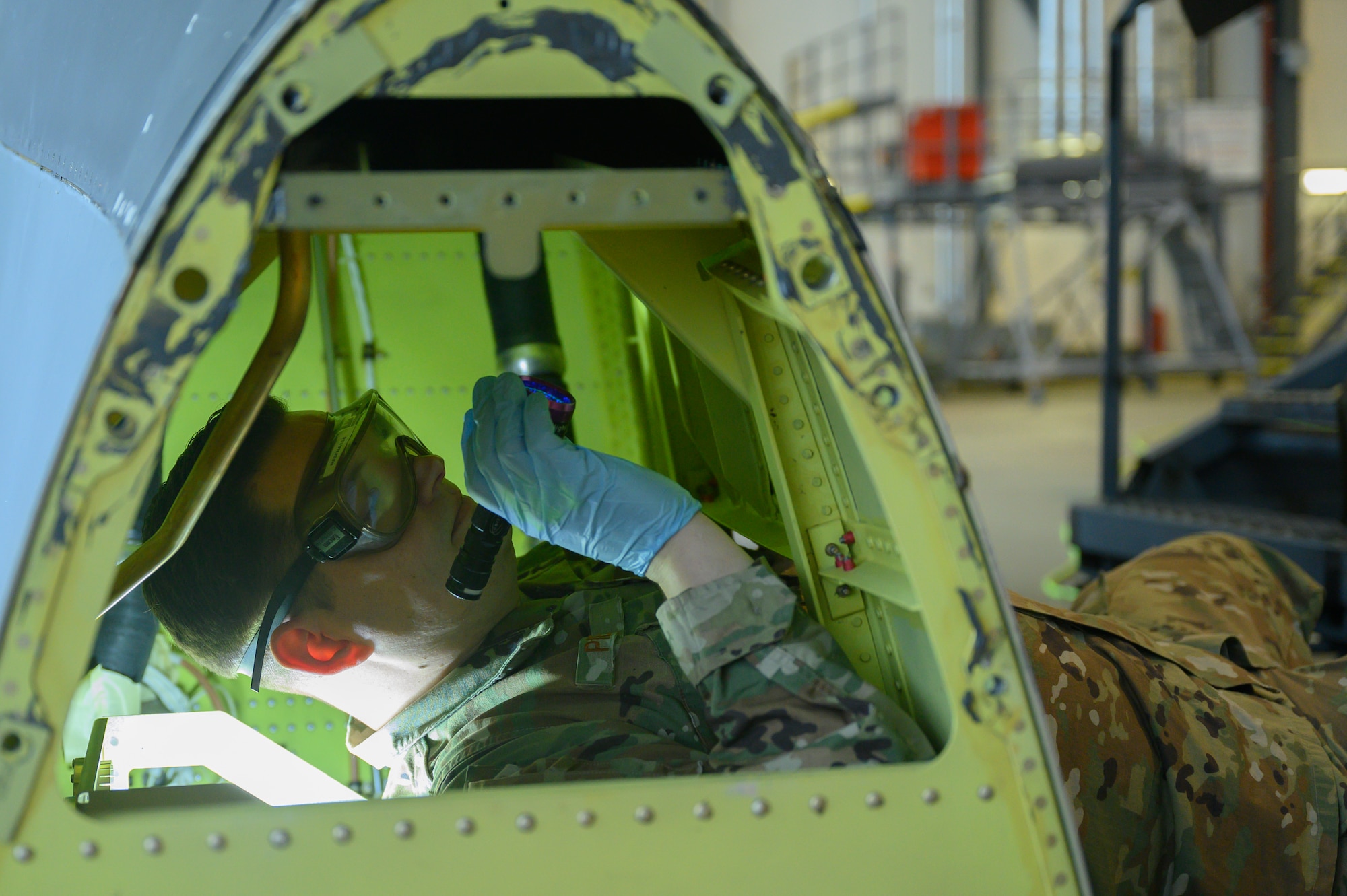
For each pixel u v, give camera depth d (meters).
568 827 0.65
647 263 0.99
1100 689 1.08
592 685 1.04
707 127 0.82
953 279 12.59
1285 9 11.21
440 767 1.02
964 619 0.67
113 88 0.87
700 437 1.53
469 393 1.71
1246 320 11.71
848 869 0.67
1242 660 1.36
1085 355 12.73
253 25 0.67
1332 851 1.10
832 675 0.84
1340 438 2.71
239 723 1.12
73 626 0.59
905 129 10.78
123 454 0.58
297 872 0.63
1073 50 11.54
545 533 0.89
